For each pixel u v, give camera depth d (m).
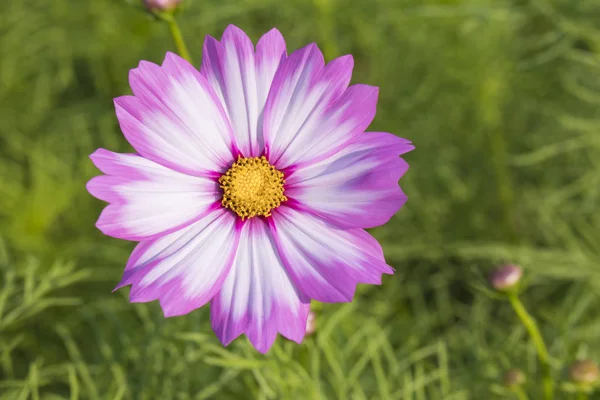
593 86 0.64
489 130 0.63
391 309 0.59
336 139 0.43
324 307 0.52
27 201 0.61
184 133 0.42
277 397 0.48
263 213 0.43
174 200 0.42
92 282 0.59
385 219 0.41
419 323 0.57
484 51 0.63
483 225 0.63
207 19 0.62
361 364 0.50
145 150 0.42
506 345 0.53
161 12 0.45
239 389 0.52
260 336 0.41
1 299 0.49
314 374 0.47
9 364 0.50
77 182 0.64
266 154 0.43
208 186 0.43
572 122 0.58
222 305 0.41
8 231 0.59
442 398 0.52
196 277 0.42
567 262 0.56
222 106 0.43
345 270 0.41
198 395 0.49
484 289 0.46
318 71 0.43
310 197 0.42
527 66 0.59
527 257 0.56
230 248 0.42
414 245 0.60
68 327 0.56
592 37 0.58
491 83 0.63
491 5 0.61
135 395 0.49
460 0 0.62
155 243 0.42
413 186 0.64
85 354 0.56
